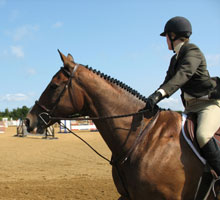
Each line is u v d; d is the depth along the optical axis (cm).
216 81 383
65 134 2711
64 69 390
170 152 352
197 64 362
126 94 395
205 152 352
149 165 349
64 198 706
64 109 387
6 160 1275
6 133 3002
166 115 385
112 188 795
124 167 367
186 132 365
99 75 397
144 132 371
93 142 1947
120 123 380
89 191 766
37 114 399
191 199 353
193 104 382
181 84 357
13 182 870
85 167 1105
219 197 352
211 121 360
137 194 354
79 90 385
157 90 362
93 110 387
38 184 843
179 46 389
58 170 1052
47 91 396
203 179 353
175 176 345
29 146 1777
